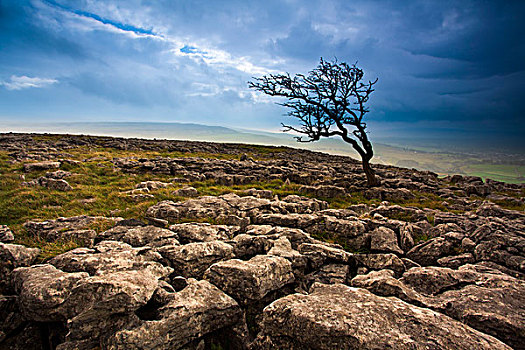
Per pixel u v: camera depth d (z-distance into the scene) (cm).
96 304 680
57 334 782
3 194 1927
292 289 986
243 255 1187
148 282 782
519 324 653
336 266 1105
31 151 4134
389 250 1237
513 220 1652
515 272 1017
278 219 1559
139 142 6588
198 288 827
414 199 2609
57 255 1068
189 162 3834
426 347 560
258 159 5619
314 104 2931
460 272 949
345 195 2552
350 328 611
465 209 2289
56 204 1864
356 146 3044
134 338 624
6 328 775
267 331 716
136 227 1337
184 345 689
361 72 2828
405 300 794
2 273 953
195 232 1302
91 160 3612
